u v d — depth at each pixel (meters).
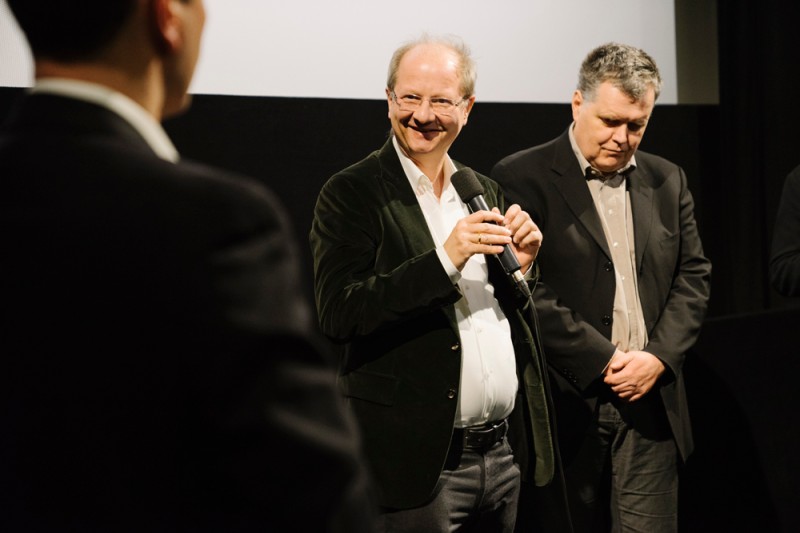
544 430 1.94
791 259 2.41
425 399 1.75
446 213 1.90
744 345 2.56
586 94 2.19
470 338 1.82
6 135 0.71
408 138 1.83
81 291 0.66
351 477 0.69
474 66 1.89
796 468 2.53
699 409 2.57
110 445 0.66
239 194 0.69
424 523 1.78
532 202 2.23
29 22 0.71
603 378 2.17
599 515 2.34
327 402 0.69
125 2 0.71
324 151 2.95
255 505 0.66
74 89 0.71
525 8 3.26
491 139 3.20
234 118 2.85
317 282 1.81
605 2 3.40
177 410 0.66
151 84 0.75
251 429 0.65
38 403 0.66
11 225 0.67
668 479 2.28
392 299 1.67
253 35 2.91
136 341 0.66
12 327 0.66
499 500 1.91
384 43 3.07
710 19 3.67
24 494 0.66
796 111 3.56
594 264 2.20
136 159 0.69
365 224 1.80
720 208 3.62
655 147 3.52
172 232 0.66
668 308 2.25
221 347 0.65
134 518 0.66
